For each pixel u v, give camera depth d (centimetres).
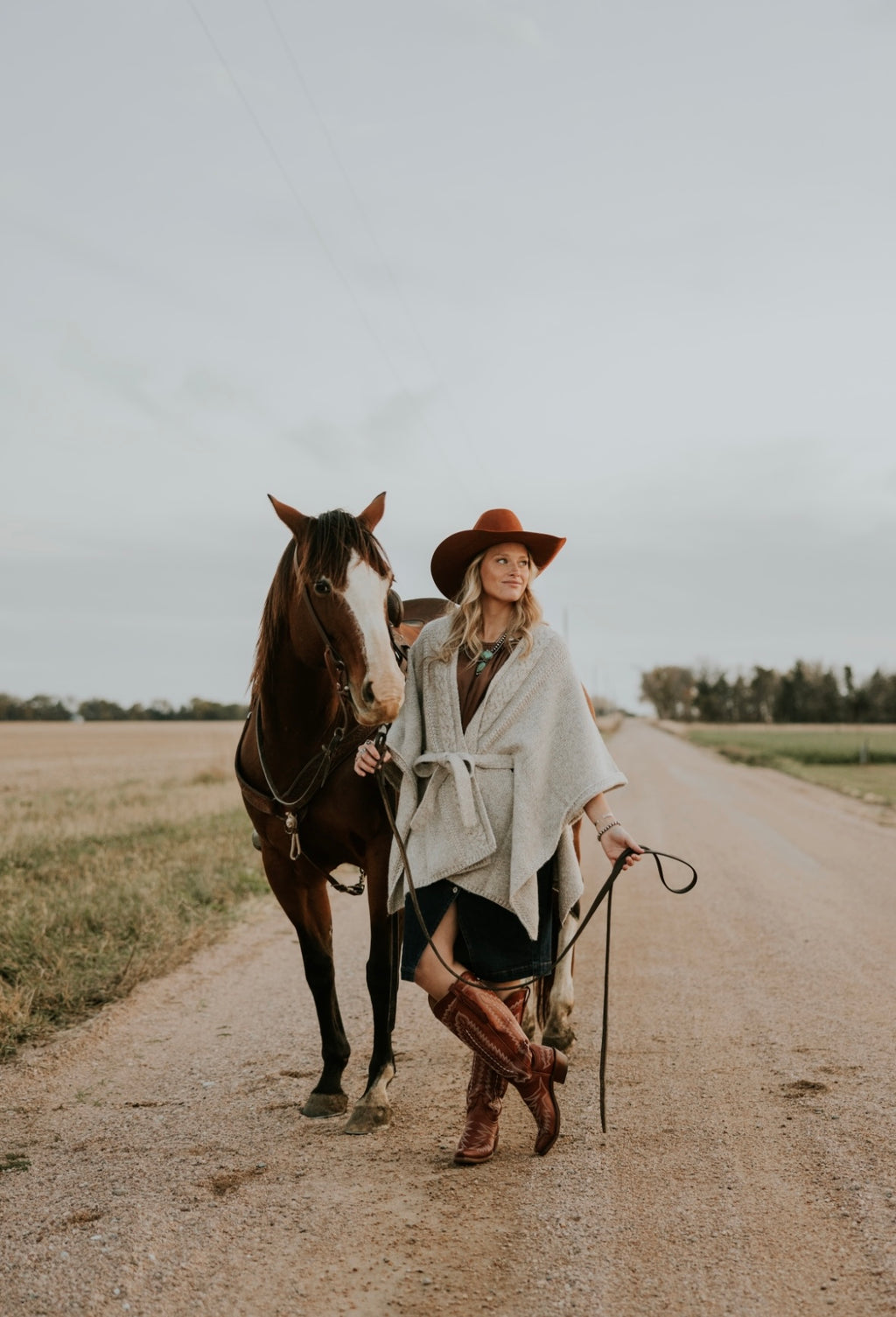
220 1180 300
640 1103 360
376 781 348
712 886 868
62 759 3662
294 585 345
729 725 11569
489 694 307
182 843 1029
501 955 303
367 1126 338
